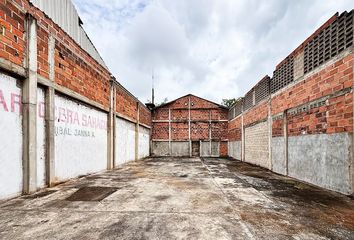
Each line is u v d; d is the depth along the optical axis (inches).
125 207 108.7
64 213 99.2
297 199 127.7
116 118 318.3
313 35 182.5
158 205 112.6
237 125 477.7
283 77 244.1
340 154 145.6
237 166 325.7
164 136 585.0
